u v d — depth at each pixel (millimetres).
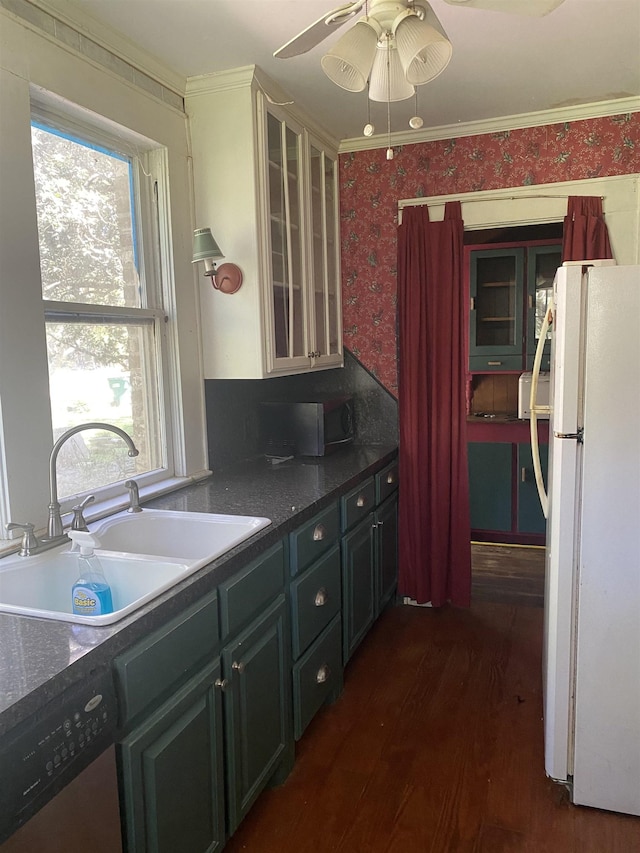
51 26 1961
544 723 2348
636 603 1890
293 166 2941
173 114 2543
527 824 1957
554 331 2143
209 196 2650
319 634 2414
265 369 2688
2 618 1413
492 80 2719
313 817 1995
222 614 1729
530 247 4578
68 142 2145
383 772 2197
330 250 3434
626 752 1949
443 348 3270
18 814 1096
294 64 2496
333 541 2557
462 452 3314
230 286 2627
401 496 3439
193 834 1596
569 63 2562
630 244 3096
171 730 1503
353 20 2141
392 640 3146
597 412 1861
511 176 3236
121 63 2270
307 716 2295
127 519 2143
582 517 1915
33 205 1904
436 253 3246
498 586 3820
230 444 3057
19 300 1861
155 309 2549
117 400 2381
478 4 1388
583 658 1948
